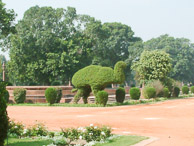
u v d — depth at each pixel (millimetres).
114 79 25469
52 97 26641
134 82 115375
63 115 18562
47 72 50375
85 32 57562
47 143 8938
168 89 39594
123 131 11609
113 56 72500
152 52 42000
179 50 88125
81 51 55125
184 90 48688
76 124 13930
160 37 93500
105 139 9344
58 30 53562
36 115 18656
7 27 38031
